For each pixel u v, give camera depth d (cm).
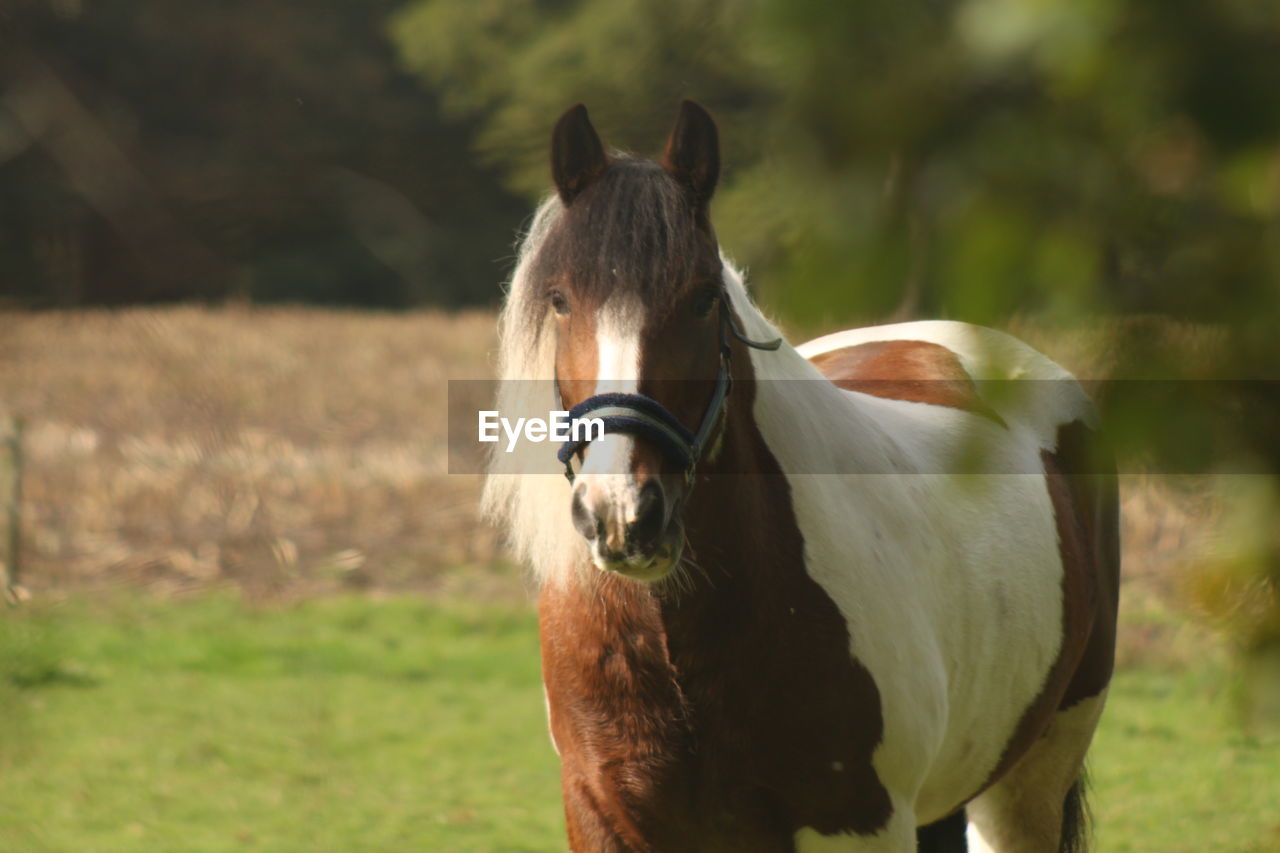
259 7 2870
